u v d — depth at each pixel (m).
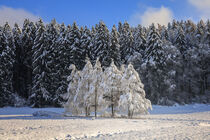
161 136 10.17
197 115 26.97
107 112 24.88
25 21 46.34
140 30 49.75
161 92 41.12
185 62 48.56
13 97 38.19
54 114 24.47
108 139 9.30
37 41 37.59
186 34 62.41
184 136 10.19
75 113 25.20
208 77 48.97
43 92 35.62
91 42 43.44
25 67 44.72
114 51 39.09
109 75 24.67
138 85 23.39
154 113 31.14
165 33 58.12
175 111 33.56
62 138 9.47
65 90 36.97
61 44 38.59
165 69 41.06
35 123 14.91
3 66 36.31
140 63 43.53
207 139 9.37
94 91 24.28
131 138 9.57
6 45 38.19
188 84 48.03
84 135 10.38
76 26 40.31
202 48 48.62
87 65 25.42
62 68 37.81
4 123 14.66
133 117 23.31
